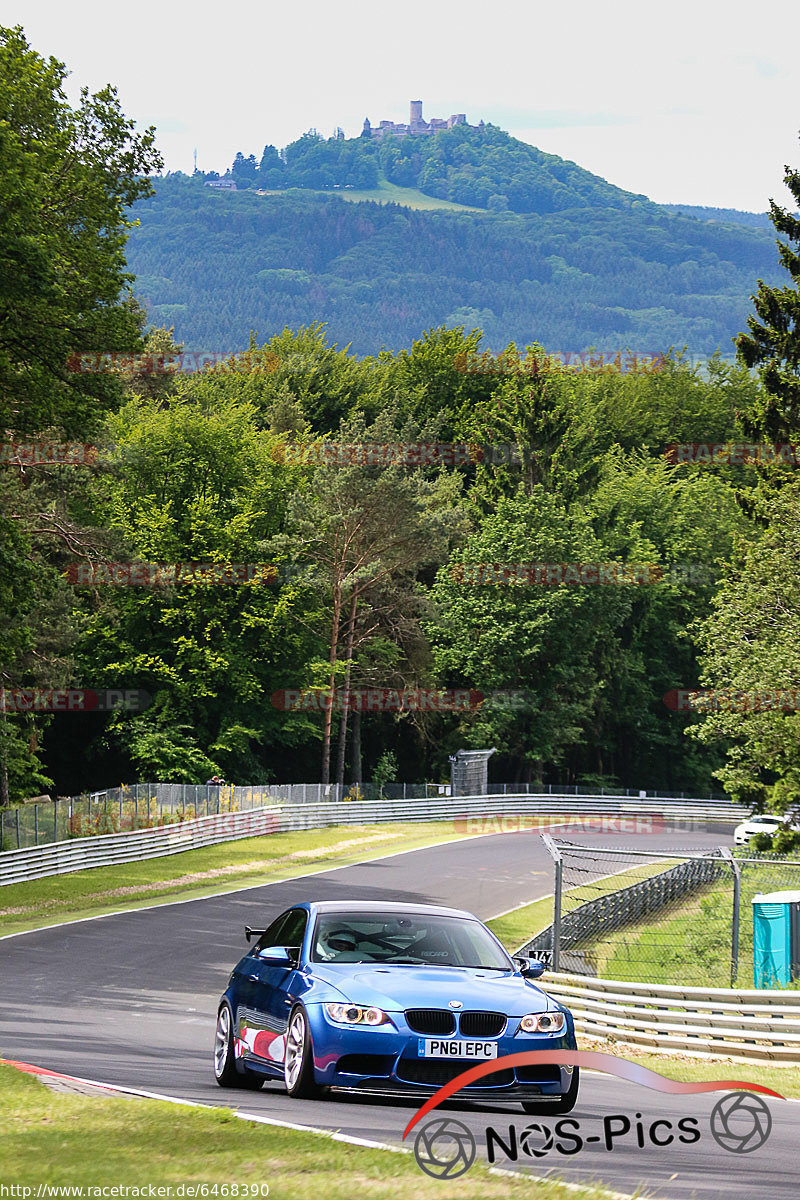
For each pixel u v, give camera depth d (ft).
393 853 508.53
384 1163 72.49
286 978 105.91
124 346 342.44
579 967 229.66
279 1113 92.32
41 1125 82.02
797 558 376.07
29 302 307.58
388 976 101.81
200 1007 208.64
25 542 351.67
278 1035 104.58
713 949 262.67
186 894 380.78
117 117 352.08
